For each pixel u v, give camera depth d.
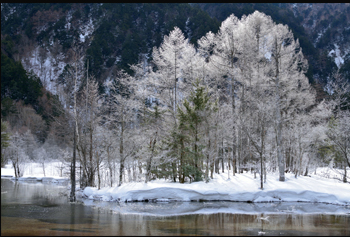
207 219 12.69
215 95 25.17
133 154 21.25
